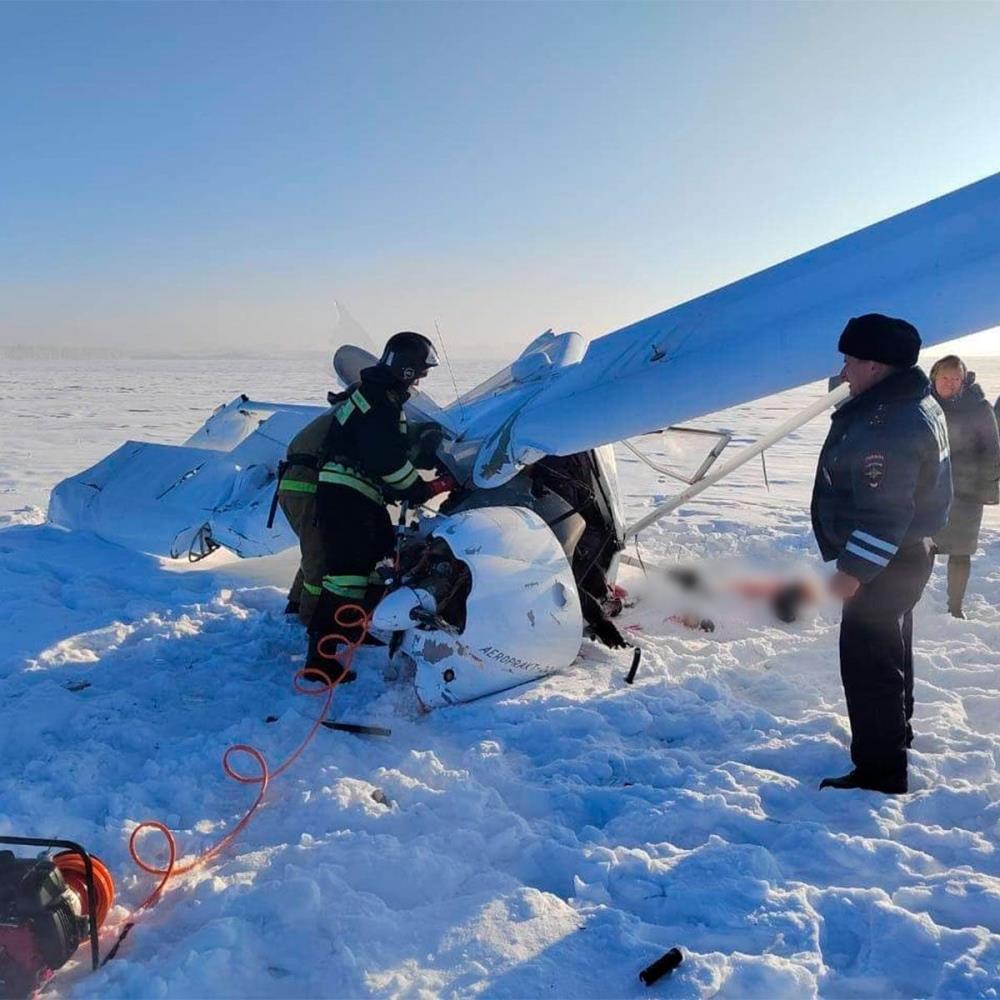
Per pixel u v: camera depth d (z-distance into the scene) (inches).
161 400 1336.1
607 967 90.6
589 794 128.7
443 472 195.6
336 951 91.9
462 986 87.7
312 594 198.8
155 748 147.8
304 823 120.3
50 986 88.8
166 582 248.2
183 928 97.7
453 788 128.8
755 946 94.0
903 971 90.3
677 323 162.7
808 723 151.9
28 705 160.6
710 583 231.0
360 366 209.5
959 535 217.0
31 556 271.0
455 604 164.2
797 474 551.5
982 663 185.3
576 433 166.4
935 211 135.9
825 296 141.9
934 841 114.4
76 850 93.6
